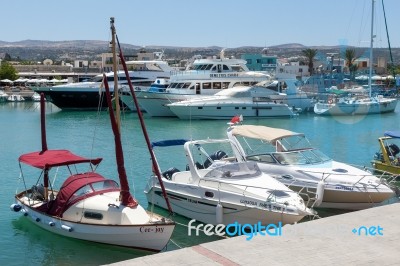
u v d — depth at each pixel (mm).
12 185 22984
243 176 15914
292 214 14195
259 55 82938
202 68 57156
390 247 9852
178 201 16734
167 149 31469
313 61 122188
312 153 19000
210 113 51281
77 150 33938
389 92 80375
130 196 13984
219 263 8984
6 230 15844
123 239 13562
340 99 60469
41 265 13250
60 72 146125
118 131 13836
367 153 32406
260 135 19078
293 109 56250
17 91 94688
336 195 17047
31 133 43844
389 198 17328
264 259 9203
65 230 14484
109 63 101375
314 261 9133
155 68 67188
